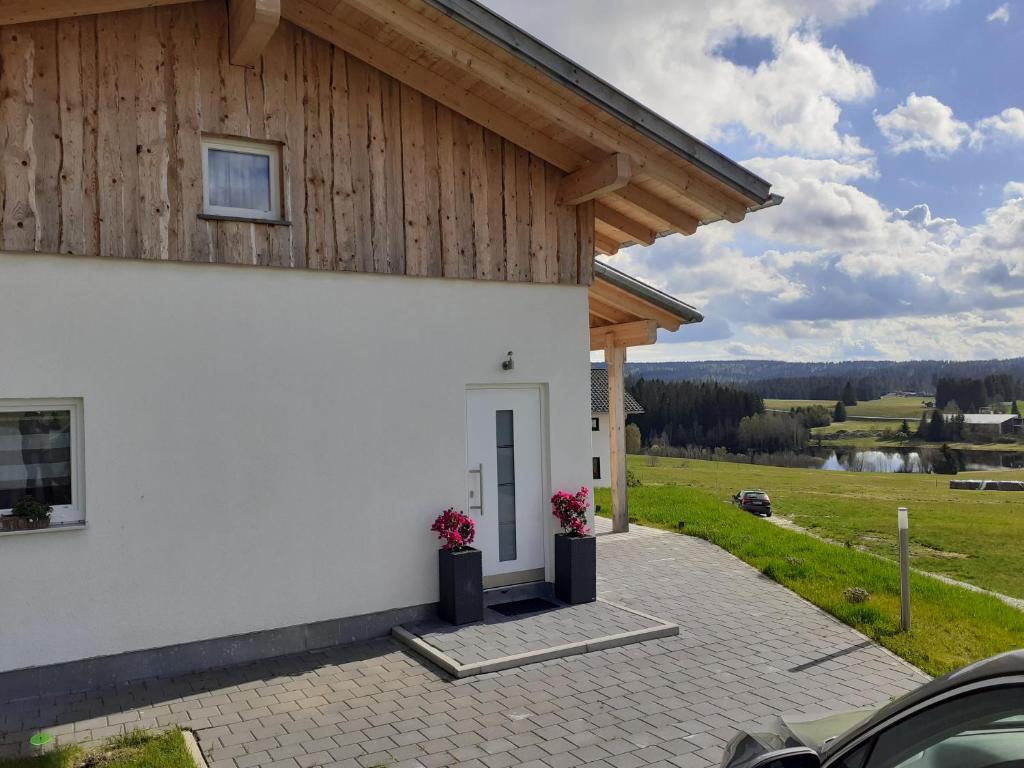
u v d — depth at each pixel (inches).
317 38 292.5
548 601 332.2
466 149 324.2
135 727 216.1
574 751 200.8
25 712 226.7
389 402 303.1
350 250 295.6
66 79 247.8
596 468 1201.4
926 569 714.8
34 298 241.8
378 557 298.0
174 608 259.1
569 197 343.9
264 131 280.4
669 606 341.4
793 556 453.7
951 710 88.3
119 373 253.0
